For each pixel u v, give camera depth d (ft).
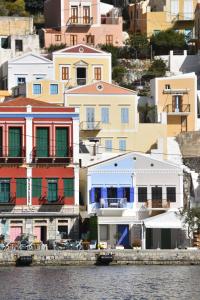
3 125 454.81
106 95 524.52
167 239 443.32
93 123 522.06
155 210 457.27
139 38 641.40
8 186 452.76
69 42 646.33
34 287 345.51
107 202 454.81
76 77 579.89
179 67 626.23
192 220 433.07
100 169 457.68
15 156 453.99
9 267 398.62
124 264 405.18
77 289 341.00
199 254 406.82
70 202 454.81
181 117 557.74
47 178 455.22
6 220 449.48
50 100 540.52
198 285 349.61
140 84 604.08
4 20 643.86
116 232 448.24
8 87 574.97
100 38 650.43
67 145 458.09
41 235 451.94
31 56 577.43
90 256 404.77
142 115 558.15
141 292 335.67
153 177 459.73
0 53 619.26
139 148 526.98
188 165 515.91
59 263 402.93
